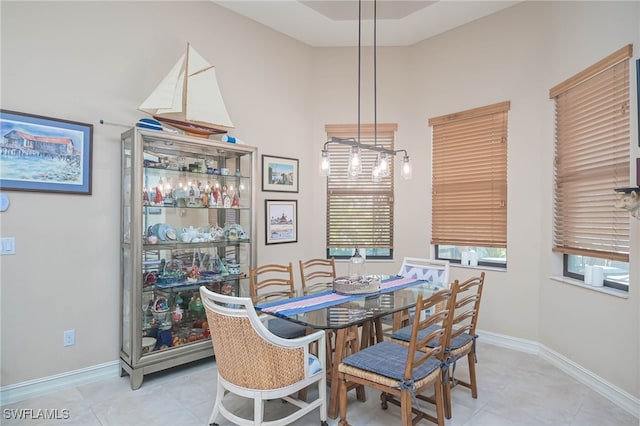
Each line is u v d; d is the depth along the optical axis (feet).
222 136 11.16
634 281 7.70
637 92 7.44
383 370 6.30
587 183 9.36
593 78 9.10
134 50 9.71
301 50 14.06
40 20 8.29
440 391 6.76
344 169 14.40
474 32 12.50
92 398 8.23
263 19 12.50
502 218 11.93
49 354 8.48
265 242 12.87
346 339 7.97
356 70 14.39
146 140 9.08
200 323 10.35
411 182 14.12
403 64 14.28
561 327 10.02
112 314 9.37
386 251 14.57
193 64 10.09
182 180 10.04
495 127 12.07
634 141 7.77
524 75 11.34
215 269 10.69
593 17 8.96
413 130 14.12
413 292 9.04
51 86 8.45
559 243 10.33
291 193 13.69
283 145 13.43
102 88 9.18
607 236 8.73
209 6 11.31
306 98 14.24
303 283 10.78
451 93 13.08
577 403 8.09
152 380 9.19
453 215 13.07
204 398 8.29
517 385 8.96
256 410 6.26
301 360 6.54
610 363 8.31
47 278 8.44
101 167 9.17
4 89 7.86
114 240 9.39
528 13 11.27
